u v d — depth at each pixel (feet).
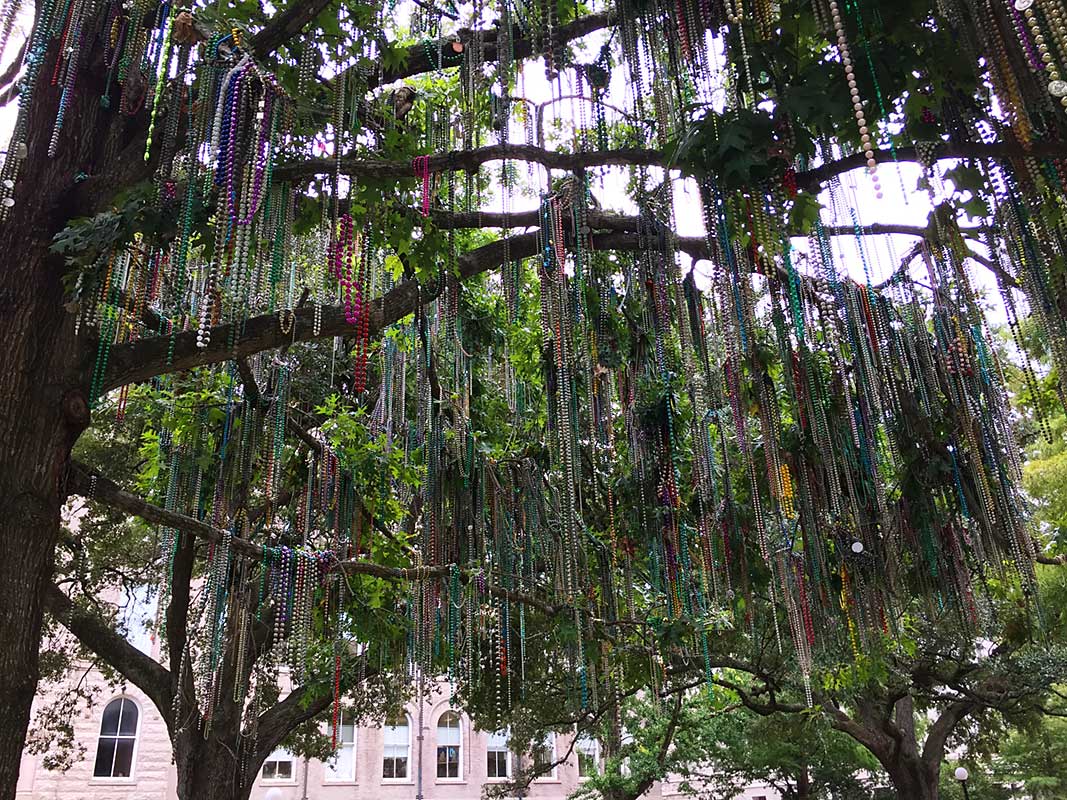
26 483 11.43
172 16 13.35
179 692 23.84
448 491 22.30
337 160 13.80
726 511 19.88
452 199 16.52
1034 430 25.14
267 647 26.37
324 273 16.05
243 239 11.90
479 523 22.15
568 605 21.53
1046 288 9.87
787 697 38.60
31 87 12.49
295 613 18.54
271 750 27.02
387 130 15.60
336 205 13.91
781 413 19.66
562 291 15.67
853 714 41.50
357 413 23.59
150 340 13.44
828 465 15.76
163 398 22.68
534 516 22.85
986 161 10.24
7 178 12.37
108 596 42.52
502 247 16.60
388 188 14.93
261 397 21.48
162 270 14.96
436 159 13.97
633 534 22.52
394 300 15.79
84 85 13.89
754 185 10.64
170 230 12.62
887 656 27.37
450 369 23.30
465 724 67.10
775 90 10.46
